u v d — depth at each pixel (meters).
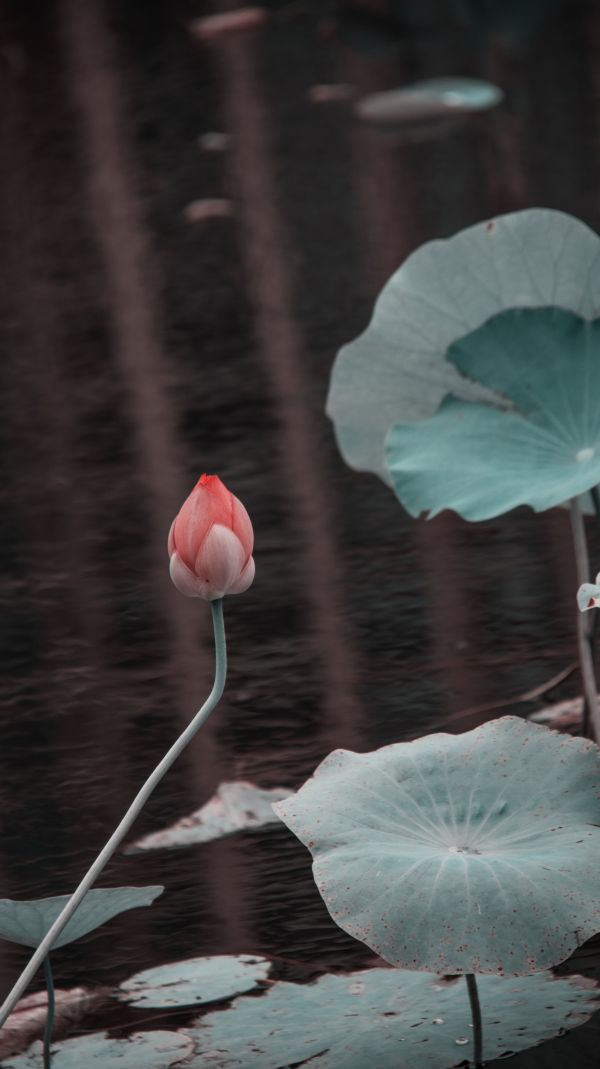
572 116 13.69
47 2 23.12
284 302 10.24
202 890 5.13
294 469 7.52
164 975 4.96
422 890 4.68
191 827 5.30
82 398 8.98
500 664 5.66
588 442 5.02
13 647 6.01
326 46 18.61
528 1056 4.75
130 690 5.75
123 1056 4.81
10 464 8.12
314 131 14.88
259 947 5.00
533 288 5.18
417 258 5.23
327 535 6.75
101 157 15.14
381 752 4.88
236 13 21.05
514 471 5.02
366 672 5.71
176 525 4.59
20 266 12.20
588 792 4.79
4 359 9.98
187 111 16.48
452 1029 4.81
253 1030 4.84
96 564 6.73
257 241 11.82
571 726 5.41
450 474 5.04
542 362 5.10
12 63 20.23
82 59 19.81
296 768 5.43
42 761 5.55
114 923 5.08
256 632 5.91
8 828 5.37
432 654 5.74
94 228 12.91
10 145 16.19
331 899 4.68
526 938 4.64
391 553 6.47
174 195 13.50
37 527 7.24
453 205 11.71
